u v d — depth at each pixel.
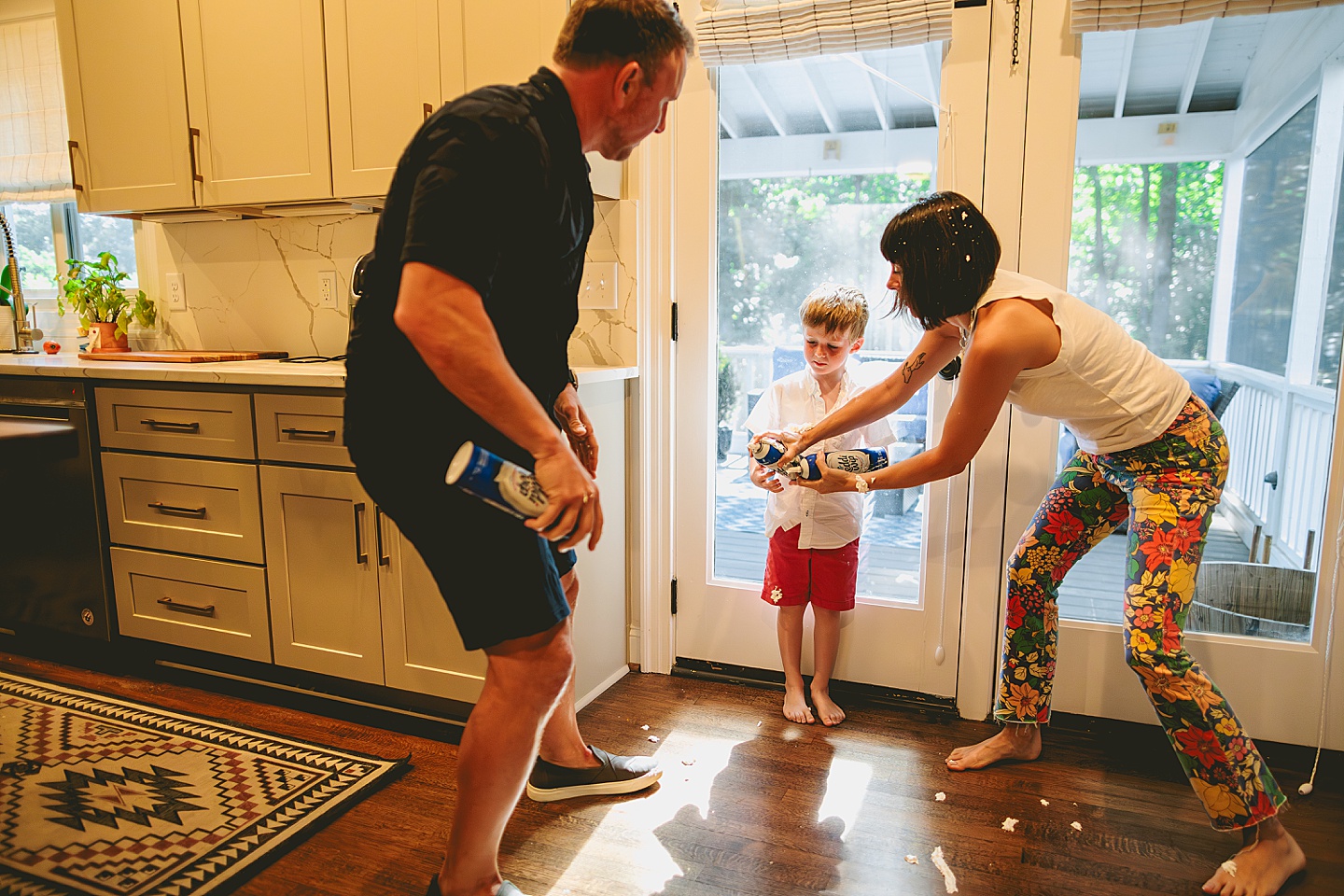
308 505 1.94
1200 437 1.50
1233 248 1.82
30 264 3.14
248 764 1.76
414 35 2.04
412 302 0.97
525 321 1.18
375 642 1.93
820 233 2.13
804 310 1.95
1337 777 1.78
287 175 2.23
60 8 2.41
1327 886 1.42
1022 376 1.52
